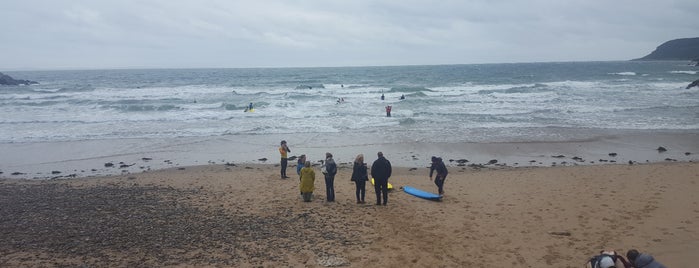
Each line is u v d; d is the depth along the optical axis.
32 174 19.17
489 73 109.69
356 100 44.69
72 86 73.69
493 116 33.22
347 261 9.02
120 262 8.87
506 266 8.78
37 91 60.25
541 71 117.56
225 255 9.32
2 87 72.62
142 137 27.23
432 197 13.84
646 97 43.97
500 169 18.89
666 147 23.09
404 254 9.41
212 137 27.17
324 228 11.12
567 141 24.81
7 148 24.27
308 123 31.50
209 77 111.81
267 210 12.77
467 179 16.89
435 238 10.38
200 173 18.61
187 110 38.75
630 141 24.61
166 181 17.14
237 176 17.83
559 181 16.00
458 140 25.42
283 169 17.25
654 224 10.78
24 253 9.27
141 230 10.85
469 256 9.29
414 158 21.34
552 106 38.53
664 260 8.80
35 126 30.97
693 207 11.95
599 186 14.88
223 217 12.05
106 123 32.19
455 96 47.41
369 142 25.12
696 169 17.06
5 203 13.51
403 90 54.66
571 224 11.12
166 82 87.38
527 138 25.75
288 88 63.72
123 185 16.50
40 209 12.74
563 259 9.05
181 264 8.84
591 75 87.69
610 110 35.47
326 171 13.61
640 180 15.50
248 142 25.64
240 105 40.22
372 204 13.40
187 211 12.66
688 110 34.78
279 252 9.52
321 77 102.88
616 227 10.73
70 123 32.16
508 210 12.55
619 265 7.48
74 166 20.58
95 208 12.88
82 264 8.73
